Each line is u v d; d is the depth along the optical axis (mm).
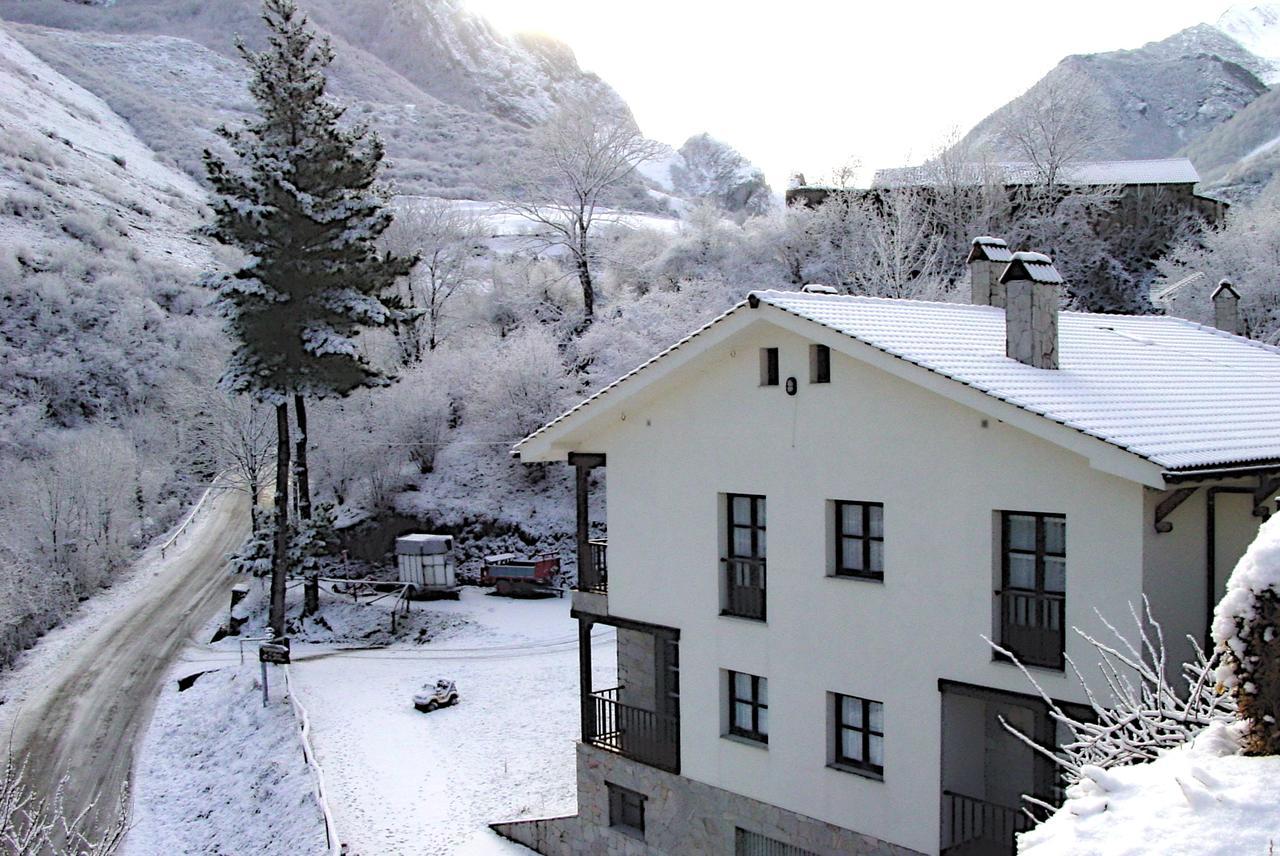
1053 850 5762
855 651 13570
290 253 31625
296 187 31297
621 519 17031
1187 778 5941
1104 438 10547
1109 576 11102
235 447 42438
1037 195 49250
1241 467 11117
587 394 43938
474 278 59000
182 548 46719
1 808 11836
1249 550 6523
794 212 52531
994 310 17797
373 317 32656
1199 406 13070
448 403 46531
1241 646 6312
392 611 35219
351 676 28625
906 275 41656
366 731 23859
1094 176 51844
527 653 29953
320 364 32500
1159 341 17312
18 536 39969
